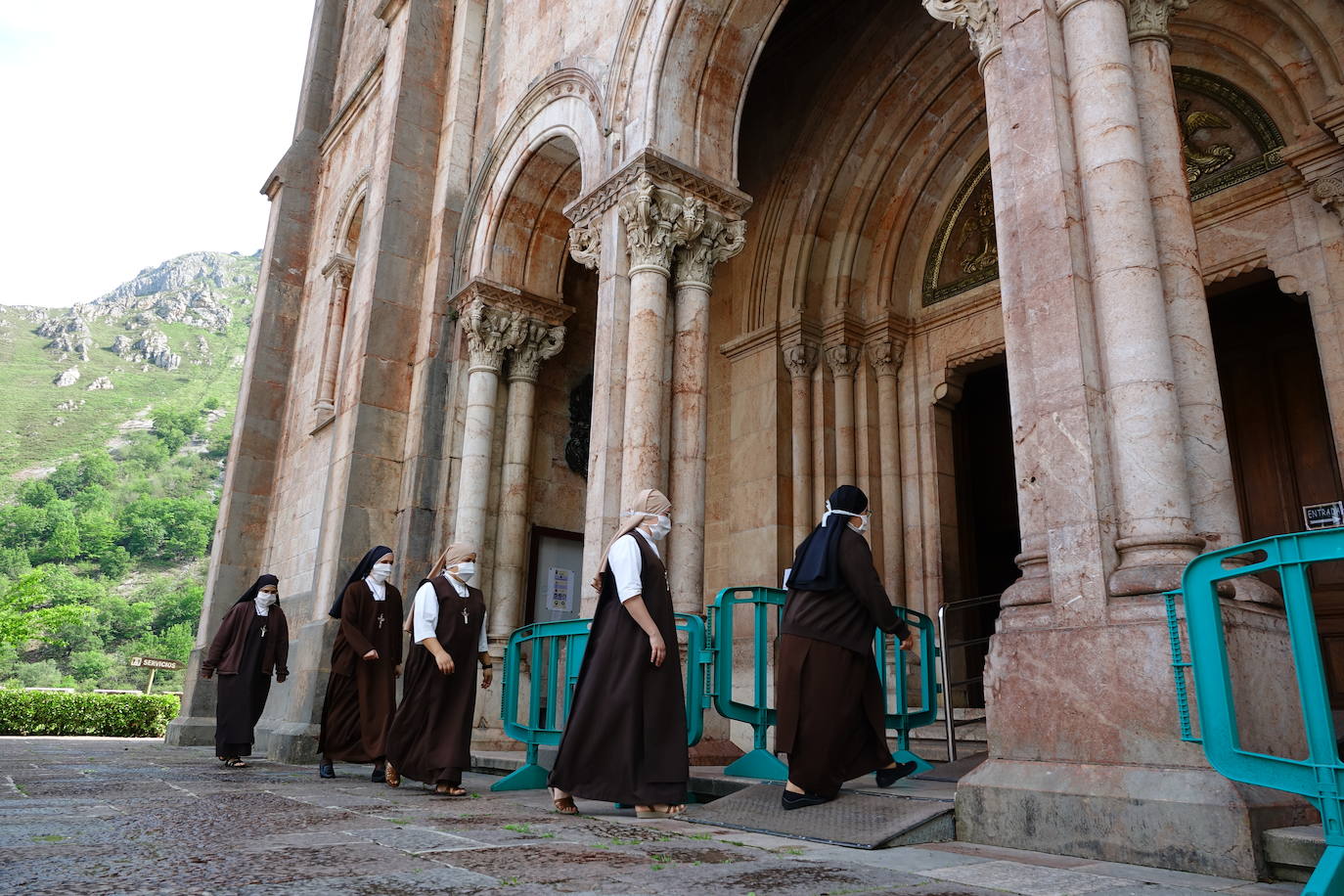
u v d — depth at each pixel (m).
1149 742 3.77
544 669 10.73
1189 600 3.17
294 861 3.13
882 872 3.25
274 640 9.28
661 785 4.61
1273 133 8.44
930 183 11.69
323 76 19.48
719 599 6.13
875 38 11.67
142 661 23.72
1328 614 8.11
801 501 11.39
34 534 145.50
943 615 7.57
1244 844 3.28
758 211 12.52
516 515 11.08
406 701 6.15
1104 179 4.83
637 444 8.16
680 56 9.15
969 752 7.84
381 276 11.71
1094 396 4.54
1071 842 3.76
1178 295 4.78
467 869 3.04
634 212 8.66
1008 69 5.34
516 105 11.50
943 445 11.12
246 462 16.39
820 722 4.58
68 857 3.16
